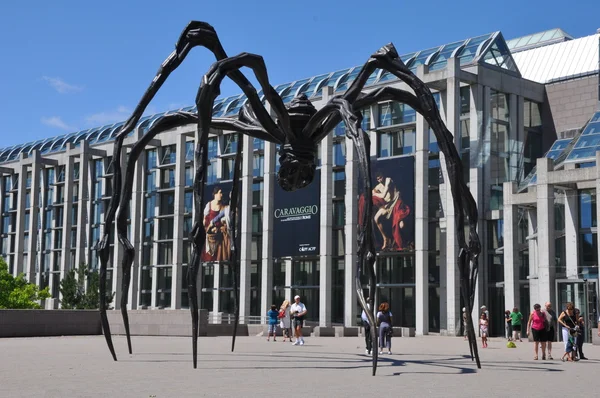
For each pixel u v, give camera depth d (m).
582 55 56.88
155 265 70.12
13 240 84.38
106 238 17.36
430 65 52.66
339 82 57.59
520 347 30.48
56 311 36.00
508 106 51.66
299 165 15.91
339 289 57.47
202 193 14.25
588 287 37.16
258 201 63.53
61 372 14.59
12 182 84.06
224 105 66.94
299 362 17.56
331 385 12.22
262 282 59.31
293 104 15.96
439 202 51.38
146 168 72.69
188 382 12.62
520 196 42.75
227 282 64.62
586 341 36.78
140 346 25.12
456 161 15.02
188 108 71.56
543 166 39.34
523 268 47.53
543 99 53.94
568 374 15.37
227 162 65.19
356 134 13.57
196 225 14.35
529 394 11.26
